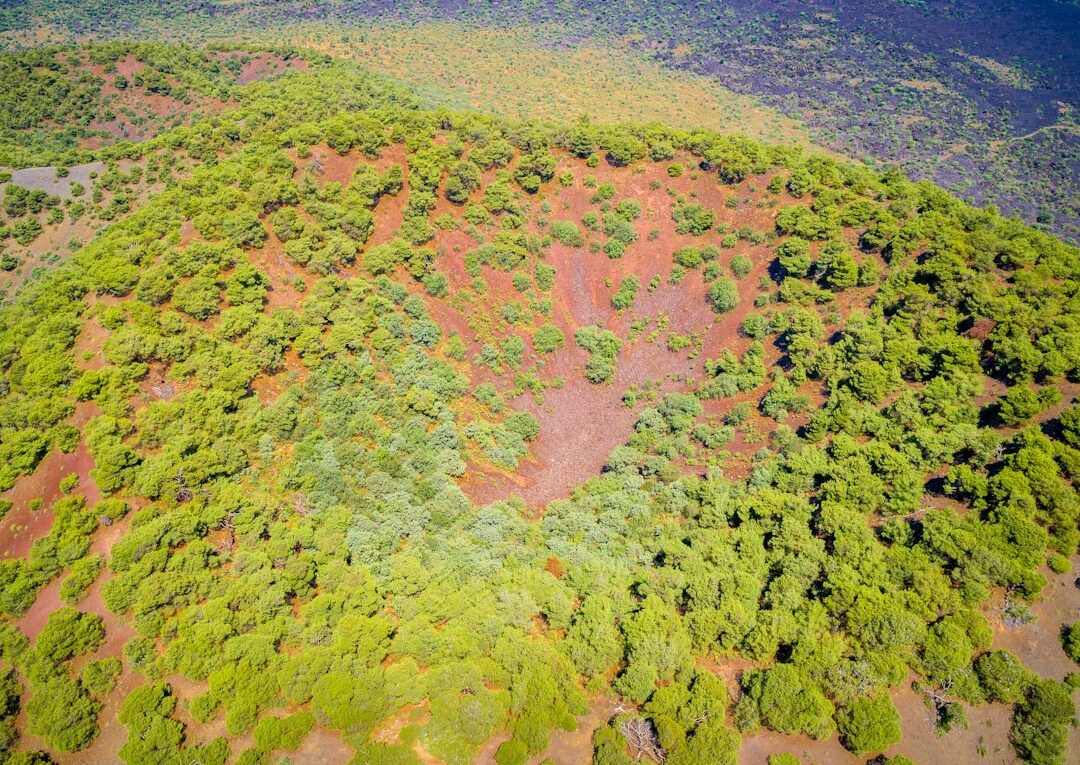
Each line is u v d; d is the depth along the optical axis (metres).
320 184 108.00
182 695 59.53
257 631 62.88
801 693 57.84
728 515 80.50
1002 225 103.25
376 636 62.69
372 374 91.88
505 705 59.59
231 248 93.19
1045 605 64.19
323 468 80.38
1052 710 56.41
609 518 82.06
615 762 55.28
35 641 63.72
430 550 76.81
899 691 60.09
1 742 58.22
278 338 87.19
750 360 100.62
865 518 73.12
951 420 79.88
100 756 58.09
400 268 104.69
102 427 73.38
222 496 72.19
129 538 66.31
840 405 87.25
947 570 66.19
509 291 109.88
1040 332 84.75
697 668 62.81
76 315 86.12
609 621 65.44
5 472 72.56
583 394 104.69
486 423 96.56
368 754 55.38
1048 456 71.12
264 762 55.41
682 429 96.56
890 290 96.75
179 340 82.00
